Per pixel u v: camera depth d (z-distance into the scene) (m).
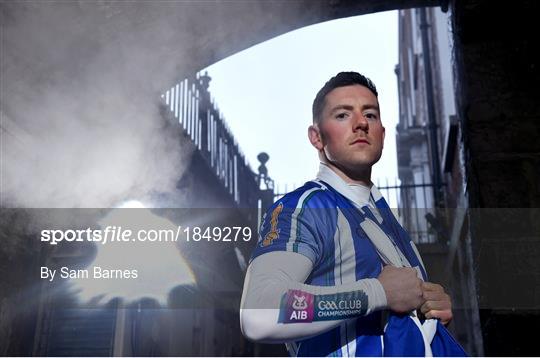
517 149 3.97
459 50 4.34
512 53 4.20
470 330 7.35
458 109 4.58
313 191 1.44
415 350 1.27
